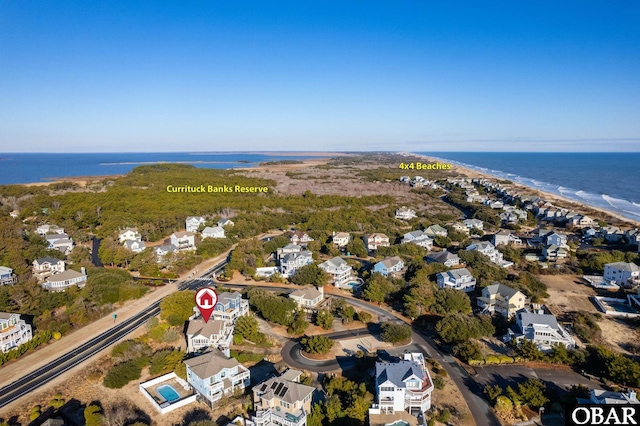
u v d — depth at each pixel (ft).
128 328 301.84
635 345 280.92
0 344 258.98
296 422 187.52
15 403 216.54
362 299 361.10
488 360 257.75
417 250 477.77
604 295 373.61
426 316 322.14
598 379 240.12
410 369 208.44
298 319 299.99
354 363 255.91
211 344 262.47
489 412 210.59
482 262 422.41
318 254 480.23
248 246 483.92
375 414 199.93
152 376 241.35
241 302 317.01
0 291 312.29
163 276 412.77
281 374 220.84
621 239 545.85
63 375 242.78
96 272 384.06
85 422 200.13
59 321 298.15
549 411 209.36
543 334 273.33
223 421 200.23
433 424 198.18
